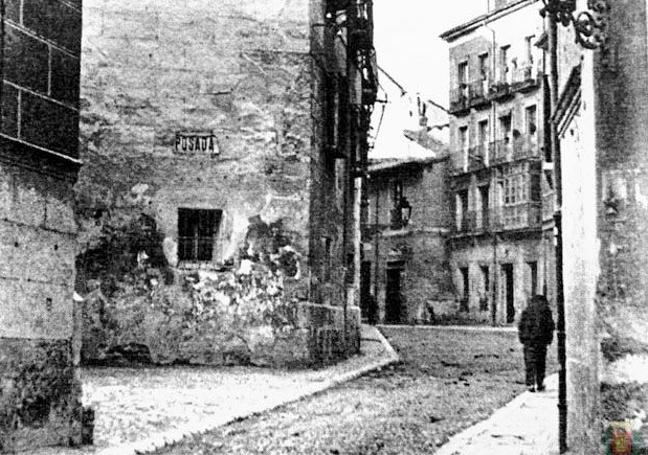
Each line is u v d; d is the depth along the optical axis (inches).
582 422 328.8
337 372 817.5
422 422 516.1
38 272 379.2
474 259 2346.2
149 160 850.8
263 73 868.6
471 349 1290.6
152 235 844.6
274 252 855.7
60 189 396.5
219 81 863.7
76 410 394.3
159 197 848.9
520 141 2186.3
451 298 2432.3
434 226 2461.9
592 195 281.0
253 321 847.7
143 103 854.5
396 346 1342.3
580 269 330.6
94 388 625.0
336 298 1003.9
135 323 834.8
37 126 382.3
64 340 392.2
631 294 262.7
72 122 406.6
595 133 268.5
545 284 2055.9
